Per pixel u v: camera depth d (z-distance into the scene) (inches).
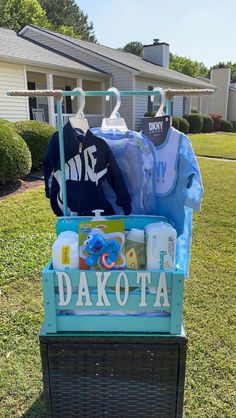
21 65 401.4
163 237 50.7
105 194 58.0
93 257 50.2
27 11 1093.1
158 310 51.0
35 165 265.9
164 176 58.3
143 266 51.3
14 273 112.6
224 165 335.6
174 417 54.8
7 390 69.0
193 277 114.9
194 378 72.1
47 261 121.2
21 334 84.7
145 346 51.1
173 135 56.1
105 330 51.9
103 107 557.0
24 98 410.6
